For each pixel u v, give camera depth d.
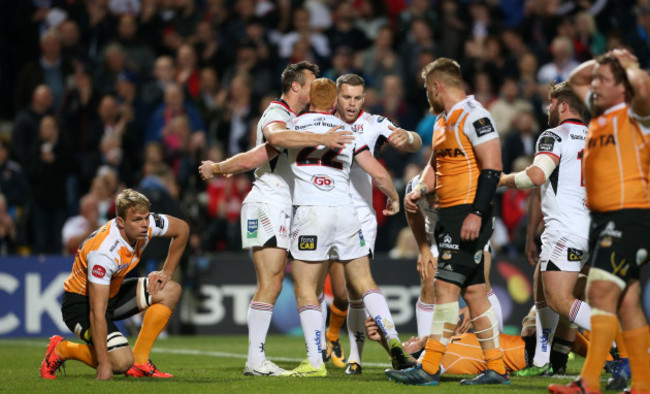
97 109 52.47
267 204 22.88
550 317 23.41
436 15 61.81
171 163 48.44
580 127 22.50
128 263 22.22
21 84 53.03
